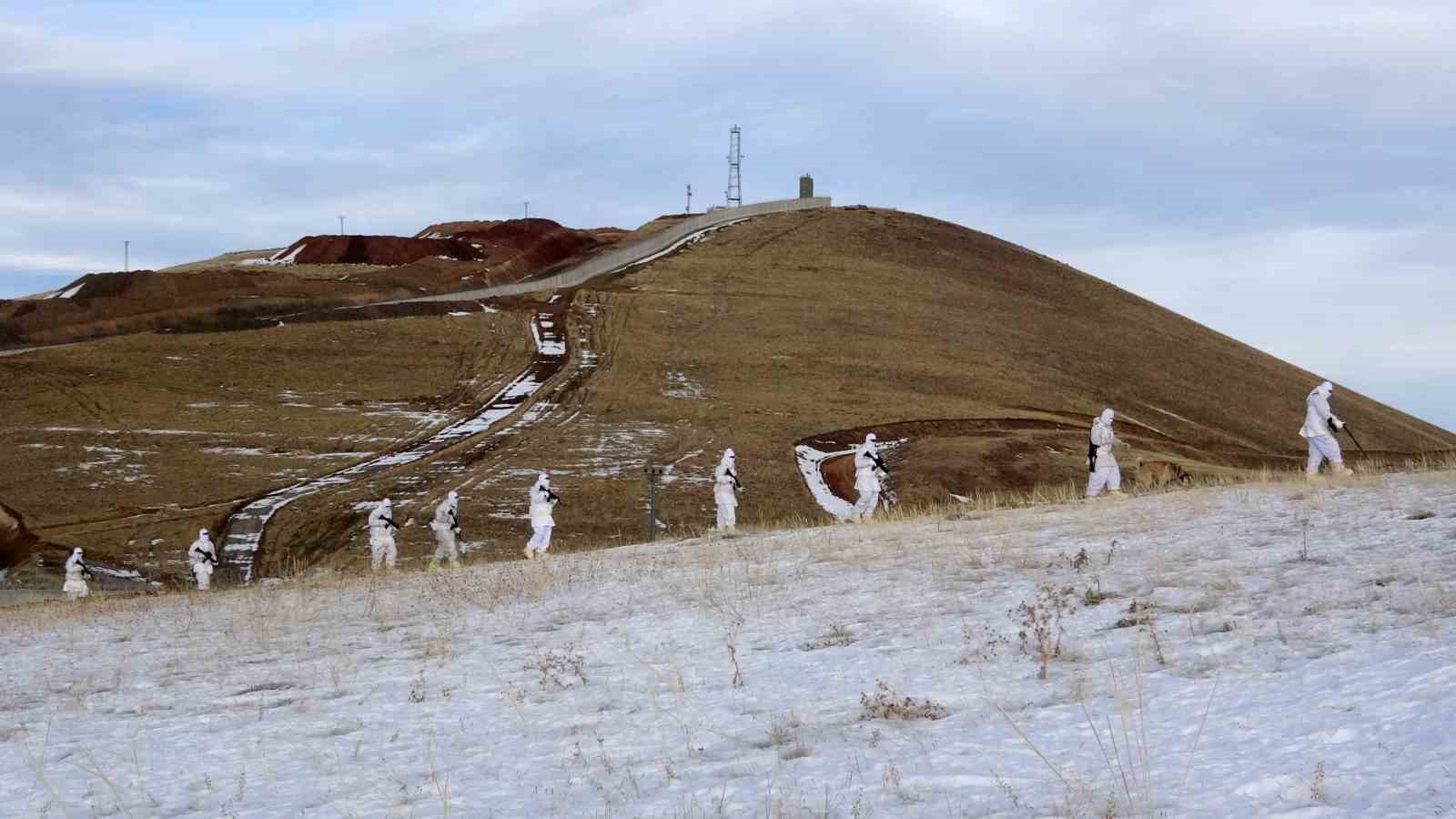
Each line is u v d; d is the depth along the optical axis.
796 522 30.12
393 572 28.08
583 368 77.94
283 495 53.12
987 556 16.12
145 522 49.16
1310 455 22.19
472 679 11.50
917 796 6.02
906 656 10.10
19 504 51.31
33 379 70.38
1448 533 12.80
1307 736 6.20
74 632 19.55
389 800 7.23
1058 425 72.25
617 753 7.93
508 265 126.50
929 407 73.06
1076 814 5.43
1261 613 9.83
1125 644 9.39
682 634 12.91
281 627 17.41
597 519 49.88
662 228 135.12
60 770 8.84
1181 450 70.44
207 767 8.63
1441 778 5.15
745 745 7.75
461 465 57.75
